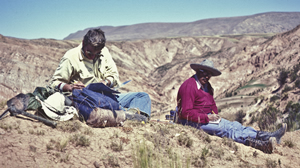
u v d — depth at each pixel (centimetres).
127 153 346
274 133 468
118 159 327
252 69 18812
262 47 19475
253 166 393
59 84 408
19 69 13388
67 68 413
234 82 18600
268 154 460
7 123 337
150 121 509
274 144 453
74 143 335
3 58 13925
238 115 6147
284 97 5856
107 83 441
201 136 458
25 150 291
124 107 498
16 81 12612
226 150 433
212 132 492
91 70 435
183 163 349
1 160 262
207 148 418
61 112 385
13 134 314
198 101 493
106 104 407
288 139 566
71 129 365
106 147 349
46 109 371
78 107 399
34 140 315
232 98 9700
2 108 416
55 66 15100
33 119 369
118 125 424
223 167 369
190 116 479
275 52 18000
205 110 500
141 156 296
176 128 471
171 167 310
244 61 19750
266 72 14588
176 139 425
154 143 381
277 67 14425
